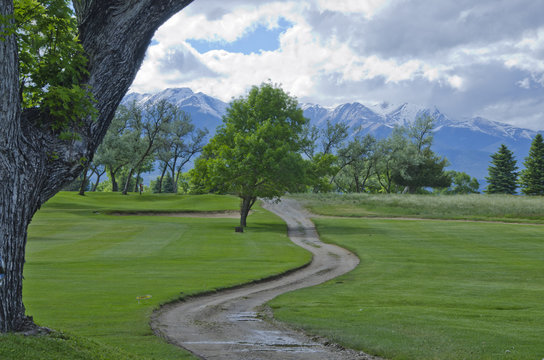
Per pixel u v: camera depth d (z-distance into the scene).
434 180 106.56
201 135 102.00
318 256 35.75
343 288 22.45
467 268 28.94
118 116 92.06
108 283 20.77
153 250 34.66
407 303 18.06
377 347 11.14
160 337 11.84
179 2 8.46
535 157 108.75
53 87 7.46
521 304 17.42
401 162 101.75
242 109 56.16
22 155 7.05
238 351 10.68
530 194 108.44
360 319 14.66
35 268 25.30
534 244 38.84
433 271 28.14
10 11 6.98
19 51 7.71
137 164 94.25
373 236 45.53
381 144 101.25
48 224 51.59
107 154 87.75
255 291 21.67
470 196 76.38
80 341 8.04
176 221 58.72
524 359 9.84
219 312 16.33
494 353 10.34
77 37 8.27
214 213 71.38
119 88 8.27
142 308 15.47
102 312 14.44
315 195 86.19
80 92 7.50
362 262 32.28
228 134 55.38
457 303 17.80
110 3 7.99
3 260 6.76
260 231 50.03
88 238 41.12
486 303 17.72
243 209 53.59
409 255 34.72
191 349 10.75
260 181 53.22
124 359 8.10
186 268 27.00
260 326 14.09
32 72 7.88
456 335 12.16
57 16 7.88
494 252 35.34
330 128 95.25
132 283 21.02
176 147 103.56
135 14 8.11
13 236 6.90
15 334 6.96
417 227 51.22
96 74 8.00
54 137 7.73
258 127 52.00
